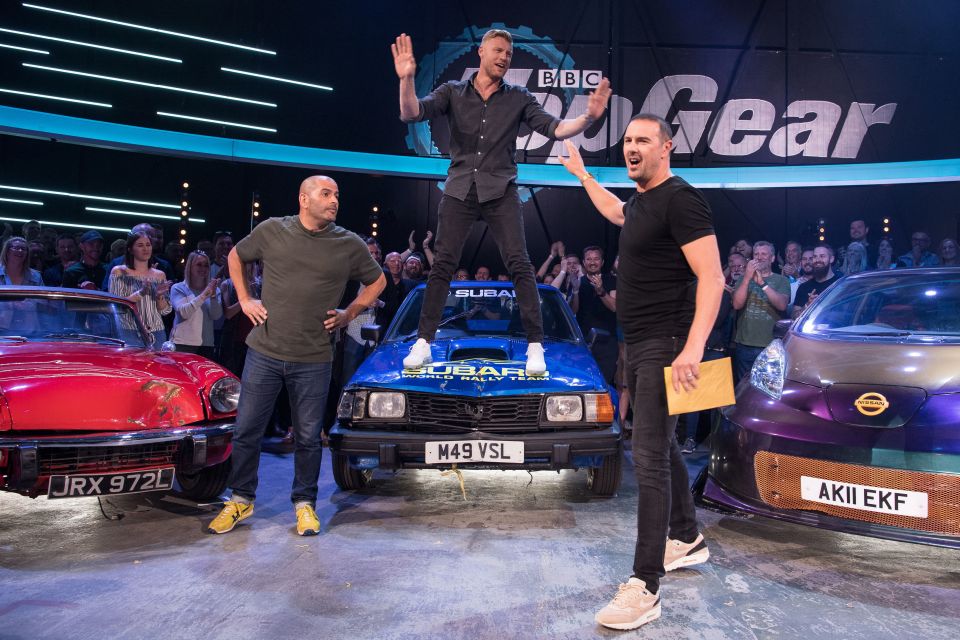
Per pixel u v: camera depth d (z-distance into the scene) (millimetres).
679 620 1990
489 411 3113
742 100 10406
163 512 3201
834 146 10289
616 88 10453
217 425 3055
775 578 2344
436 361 3387
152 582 2279
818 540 2777
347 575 2350
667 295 2059
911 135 10117
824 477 2402
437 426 3125
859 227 8633
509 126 3174
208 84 9727
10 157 9117
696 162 10484
